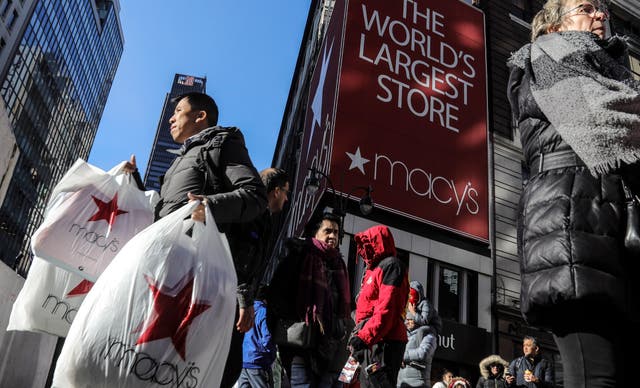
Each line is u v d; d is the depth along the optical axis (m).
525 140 1.90
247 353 3.82
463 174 19.52
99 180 2.97
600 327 1.53
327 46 24.17
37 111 86.50
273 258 33.00
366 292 4.06
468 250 18.36
